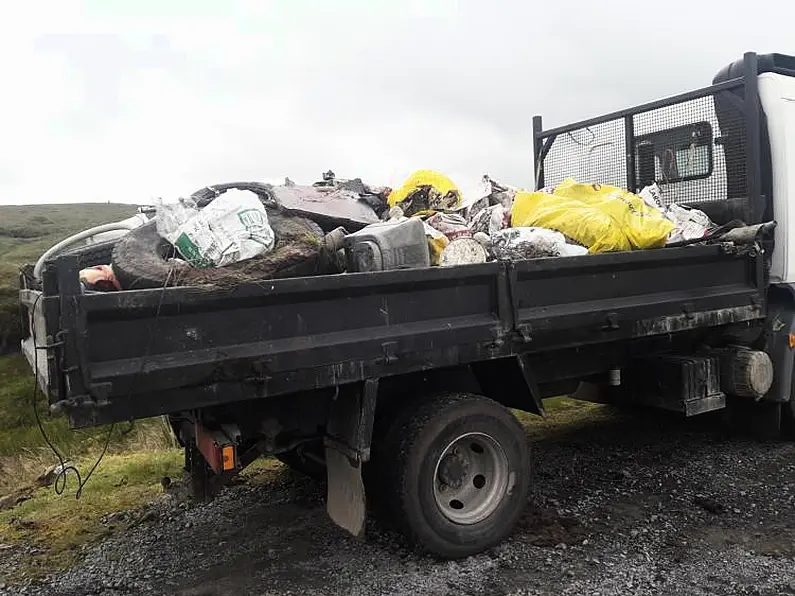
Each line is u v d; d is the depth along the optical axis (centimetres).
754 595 335
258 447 357
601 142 669
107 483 541
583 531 413
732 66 582
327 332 334
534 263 396
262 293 313
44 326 286
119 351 286
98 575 378
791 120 545
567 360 468
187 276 319
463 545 376
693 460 538
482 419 383
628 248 467
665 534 407
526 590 344
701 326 481
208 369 299
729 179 555
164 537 426
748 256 518
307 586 355
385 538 409
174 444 685
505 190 559
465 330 370
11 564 396
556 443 596
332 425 367
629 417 677
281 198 429
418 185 545
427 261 379
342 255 364
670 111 604
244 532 428
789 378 540
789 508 441
